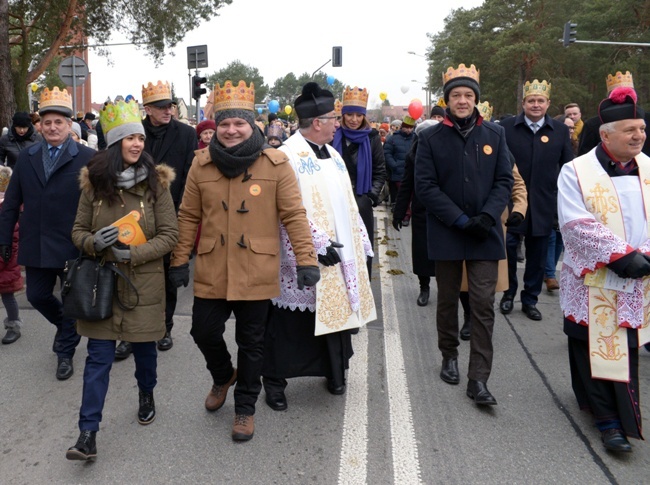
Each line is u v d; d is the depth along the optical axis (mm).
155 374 3574
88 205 3270
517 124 5379
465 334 5082
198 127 5918
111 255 3188
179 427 3553
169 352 4684
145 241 3246
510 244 5633
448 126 3922
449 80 3934
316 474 3082
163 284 3373
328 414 3713
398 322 5473
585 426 3602
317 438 3432
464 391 4051
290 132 18000
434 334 5172
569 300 3480
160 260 3350
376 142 5797
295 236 3330
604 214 3295
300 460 3209
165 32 19297
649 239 3260
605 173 3326
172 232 3287
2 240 4262
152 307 3293
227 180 3312
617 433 3270
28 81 17781
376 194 5605
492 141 3928
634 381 3324
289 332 3791
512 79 44844
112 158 3170
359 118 5289
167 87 4742
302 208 3359
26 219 4184
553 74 43406
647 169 3312
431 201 3863
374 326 5348
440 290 4105
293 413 3727
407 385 4137
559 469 3145
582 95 42438
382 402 3883
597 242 3213
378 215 11898
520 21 43750
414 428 3543
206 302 3355
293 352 3812
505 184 3896
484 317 3824
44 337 5027
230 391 4035
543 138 5340
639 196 3277
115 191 3209
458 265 4035
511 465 3174
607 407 3324
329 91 3844
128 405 3834
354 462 3186
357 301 3809
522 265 7762
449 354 4199
